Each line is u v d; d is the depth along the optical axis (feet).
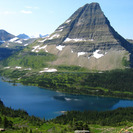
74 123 523.29
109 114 650.02
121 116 624.18
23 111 642.22
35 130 484.74
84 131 469.98
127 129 466.70
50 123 561.02
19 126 516.73
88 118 615.98
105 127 527.40
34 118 582.35
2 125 485.97
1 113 593.01
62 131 474.49
